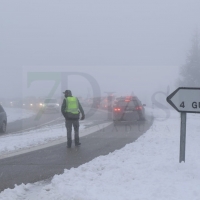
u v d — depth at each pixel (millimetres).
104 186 8500
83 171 10508
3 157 13930
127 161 11477
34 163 12625
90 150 15258
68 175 9898
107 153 14367
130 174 9523
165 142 15578
